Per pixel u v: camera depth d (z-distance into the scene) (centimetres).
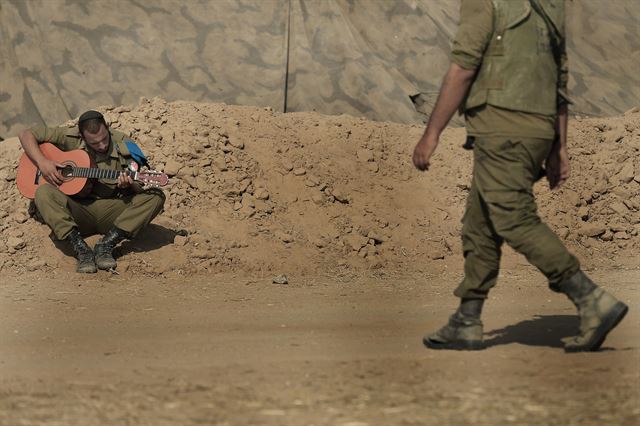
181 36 1934
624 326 984
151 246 1409
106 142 1349
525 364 791
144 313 1115
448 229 1570
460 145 1758
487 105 808
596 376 744
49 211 1341
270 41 1950
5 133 1853
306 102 1925
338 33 1962
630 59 2170
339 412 660
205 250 1412
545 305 1151
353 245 1493
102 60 1900
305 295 1245
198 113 1688
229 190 1535
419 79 1988
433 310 1134
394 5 2031
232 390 721
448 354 845
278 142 1667
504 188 802
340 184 1612
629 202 1697
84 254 1345
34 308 1144
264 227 1494
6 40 1877
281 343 927
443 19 2039
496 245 840
